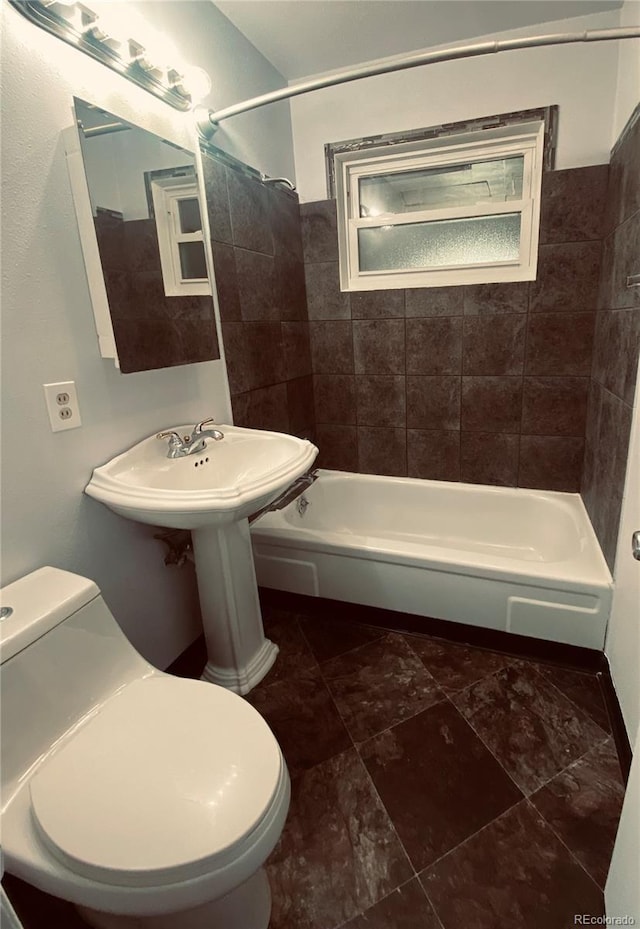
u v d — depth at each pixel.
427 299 2.32
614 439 1.64
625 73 1.75
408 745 1.42
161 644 1.66
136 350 1.39
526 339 2.21
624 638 1.41
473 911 1.02
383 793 1.28
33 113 1.10
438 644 1.84
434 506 2.50
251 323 2.05
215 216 1.78
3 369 1.08
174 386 1.63
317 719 1.52
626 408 1.50
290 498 2.32
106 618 1.09
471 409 2.39
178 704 1.00
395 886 1.08
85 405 1.29
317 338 2.58
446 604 1.81
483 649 1.79
